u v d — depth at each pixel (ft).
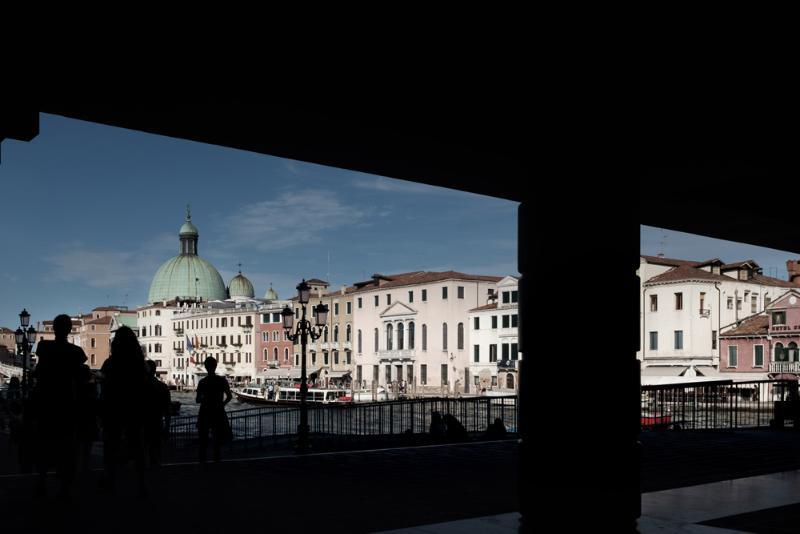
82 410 34.42
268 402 286.66
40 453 28.04
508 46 22.88
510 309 282.97
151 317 534.37
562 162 25.31
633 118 25.40
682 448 46.16
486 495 28.89
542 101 24.66
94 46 20.25
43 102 23.40
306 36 21.72
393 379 331.36
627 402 24.89
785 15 21.75
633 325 25.27
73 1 19.21
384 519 24.07
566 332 24.93
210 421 39.73
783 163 29.73
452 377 301.43
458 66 23.59
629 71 24.62
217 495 28.89
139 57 20.76
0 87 20.77
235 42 21.25
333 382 360.07
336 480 32.94
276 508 26.03
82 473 35.42
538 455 25.26
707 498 27.50
